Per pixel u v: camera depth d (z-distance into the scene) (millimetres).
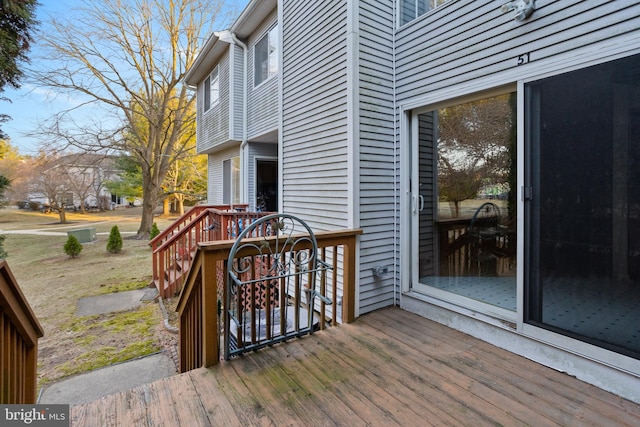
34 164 15258
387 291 3355
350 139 3115
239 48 7812
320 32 3564
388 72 3350
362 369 2156
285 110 4312
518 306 2346
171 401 1825
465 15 2682
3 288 1458
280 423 1653
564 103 2094
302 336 2646
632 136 1835
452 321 2818
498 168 2564
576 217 2055
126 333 4023
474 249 2742
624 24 1853
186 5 12508
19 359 1725
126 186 20406
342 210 3246
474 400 1837
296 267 2621
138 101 12719
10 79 4371
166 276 5734
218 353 2227
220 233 4938
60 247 10492
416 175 3252
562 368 2121
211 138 9391
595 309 1979
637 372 1816
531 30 2252
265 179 8461
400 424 1645
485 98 2629
